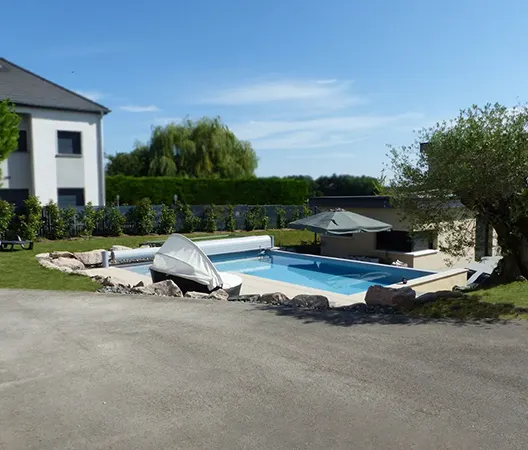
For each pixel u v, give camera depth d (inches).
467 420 156.2
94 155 912.3
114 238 813.9
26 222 732.7
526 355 216.4
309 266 695.7
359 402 170.6
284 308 321.1
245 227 1034.7
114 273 535.8
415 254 638.5
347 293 514.9
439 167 309.4
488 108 302.5
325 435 147.7
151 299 349.1
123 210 880.3
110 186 1115.3
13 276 431.5
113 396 177.8
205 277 414.3
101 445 142.6
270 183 1268.5
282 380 191.6
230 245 747.4
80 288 387.9
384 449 139.3
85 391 182.4
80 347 235.8
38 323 280.5
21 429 152.7
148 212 887.7
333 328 267.3
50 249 661.9
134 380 193.2
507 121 296.7
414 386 183.8
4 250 625.6
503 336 244.8
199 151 1427.2
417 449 139.2
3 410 166.4
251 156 1507.1
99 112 904.3
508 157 285.7
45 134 846.5
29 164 843.4
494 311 289.7
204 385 187.5
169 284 383.9
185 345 238.4
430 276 483.8
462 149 297.6
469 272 577.6
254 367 206.7
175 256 436.5
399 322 278.5
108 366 209.3
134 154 1540.4
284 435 147.9
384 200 677.3
